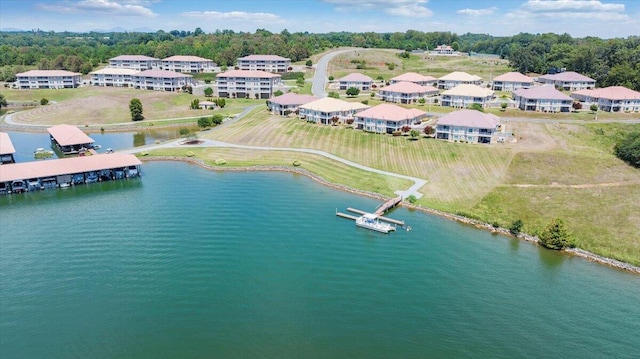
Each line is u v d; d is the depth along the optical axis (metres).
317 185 109.94
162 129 173.12
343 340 56.59
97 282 68.25
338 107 155.88
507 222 87.88
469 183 104.12
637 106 157.88
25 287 66.88
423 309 62.66
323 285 68.06
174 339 56.59
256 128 154.75
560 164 107.25
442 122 129.88
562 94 159.38
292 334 57.56
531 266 73.81
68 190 107.38
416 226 87.75
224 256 75.88
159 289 66.62
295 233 84.38
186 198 101.00
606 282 69.56
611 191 93.19
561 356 54.41
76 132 146.62
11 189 105.75
